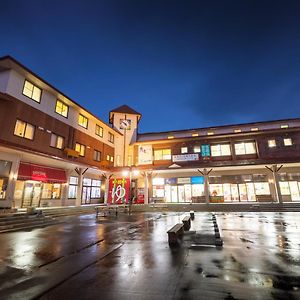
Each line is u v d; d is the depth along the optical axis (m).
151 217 16.89
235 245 7.48
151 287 4.23
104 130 30.12
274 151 25.67
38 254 6.76
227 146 27.66
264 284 4.27
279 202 20.41
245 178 25.06
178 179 27.27
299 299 3.68
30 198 18.53
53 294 4.06
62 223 13.77
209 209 21.73
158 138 34.03
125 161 32.44
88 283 4.51
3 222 11.45
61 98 21.89
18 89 17.38
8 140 16.16
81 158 24.45
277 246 7.29
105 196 26.58
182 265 5.47
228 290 4.03
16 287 4.39
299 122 29.62
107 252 6.90
